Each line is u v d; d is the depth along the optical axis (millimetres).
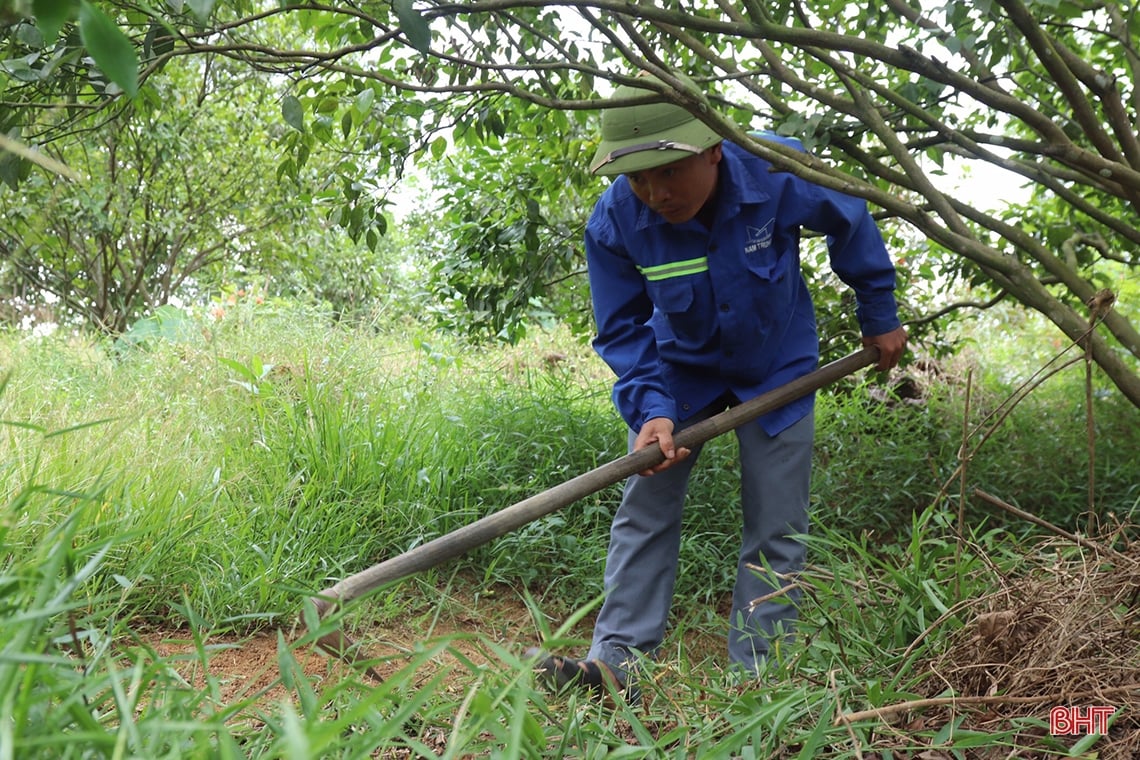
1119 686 1879
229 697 2297
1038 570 2326
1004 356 7422
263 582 2826
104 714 1630
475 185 4176
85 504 1270
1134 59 3039
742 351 2789
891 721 1903
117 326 8547
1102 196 4129
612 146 2559
